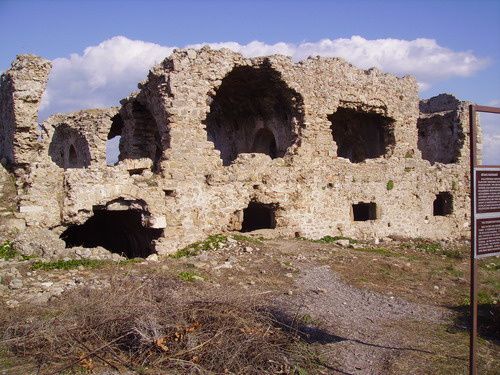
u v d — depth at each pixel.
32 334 7.86
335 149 22.17
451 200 26.16
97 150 24.14
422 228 24.89
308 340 8.84
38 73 18.14
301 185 20.94
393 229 23.81
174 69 18.08
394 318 10.65
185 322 7.91
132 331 7.73
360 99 23.23
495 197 7.09
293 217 20.61
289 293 11.71
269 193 20.00
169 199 17.70
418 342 9.17
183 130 18.19
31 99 17.98
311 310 10.64
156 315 8.05
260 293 9.88
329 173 21.84
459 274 15.62
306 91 21.33
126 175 17.16
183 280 11.78
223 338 7.61
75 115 25.84
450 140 29.25
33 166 16.22
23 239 14.52
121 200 17.20
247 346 7.48
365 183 22.95
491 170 7.05
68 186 16.34
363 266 15.37
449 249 21.50
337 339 9.06
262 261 14.97
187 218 17.95
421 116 30.83
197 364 7.20
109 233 22.28
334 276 13.91
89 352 7.52
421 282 14.14
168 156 17.84
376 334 9.50
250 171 19.64
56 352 7.54
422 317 10.84
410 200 24.50
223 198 18.91
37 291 10.59
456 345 9.09
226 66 19.31
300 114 21.50
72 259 13.80
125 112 22.95
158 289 9.84
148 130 22.61
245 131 26.61
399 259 17.23
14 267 12.43
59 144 29.20
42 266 12.80
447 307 11.81
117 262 14.06
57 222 16.27
